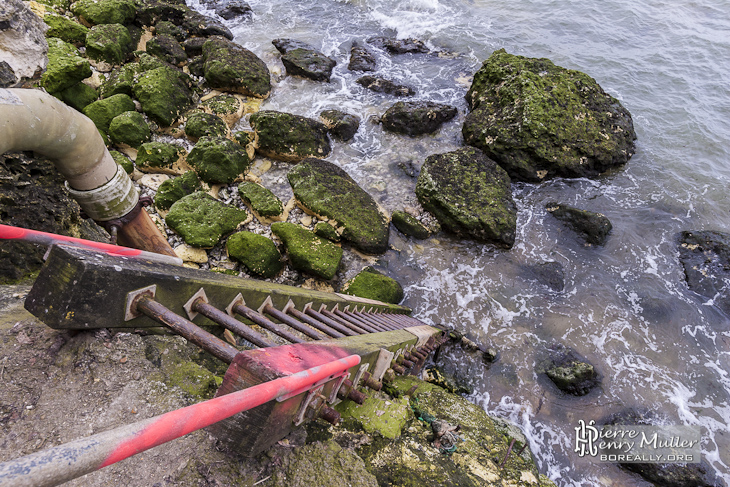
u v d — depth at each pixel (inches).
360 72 457.1
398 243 317.4
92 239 174.4
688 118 414.6
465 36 520.4
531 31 534.9
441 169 334.6
